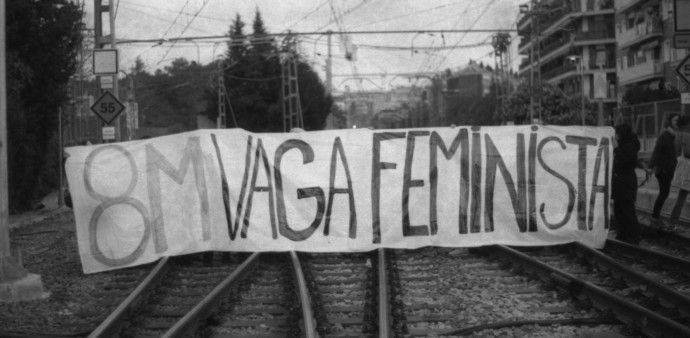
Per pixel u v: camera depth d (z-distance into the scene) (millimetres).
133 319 7492
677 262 9453
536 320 7191
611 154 10859
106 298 8867
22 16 20984
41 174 24312
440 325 7242
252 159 10562
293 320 7156
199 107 101750
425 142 10727
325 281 9430
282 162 10586
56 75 22531
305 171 10609
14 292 8773
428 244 10664
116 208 10180
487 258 10969
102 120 20719
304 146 10633
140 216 10227
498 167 10781
